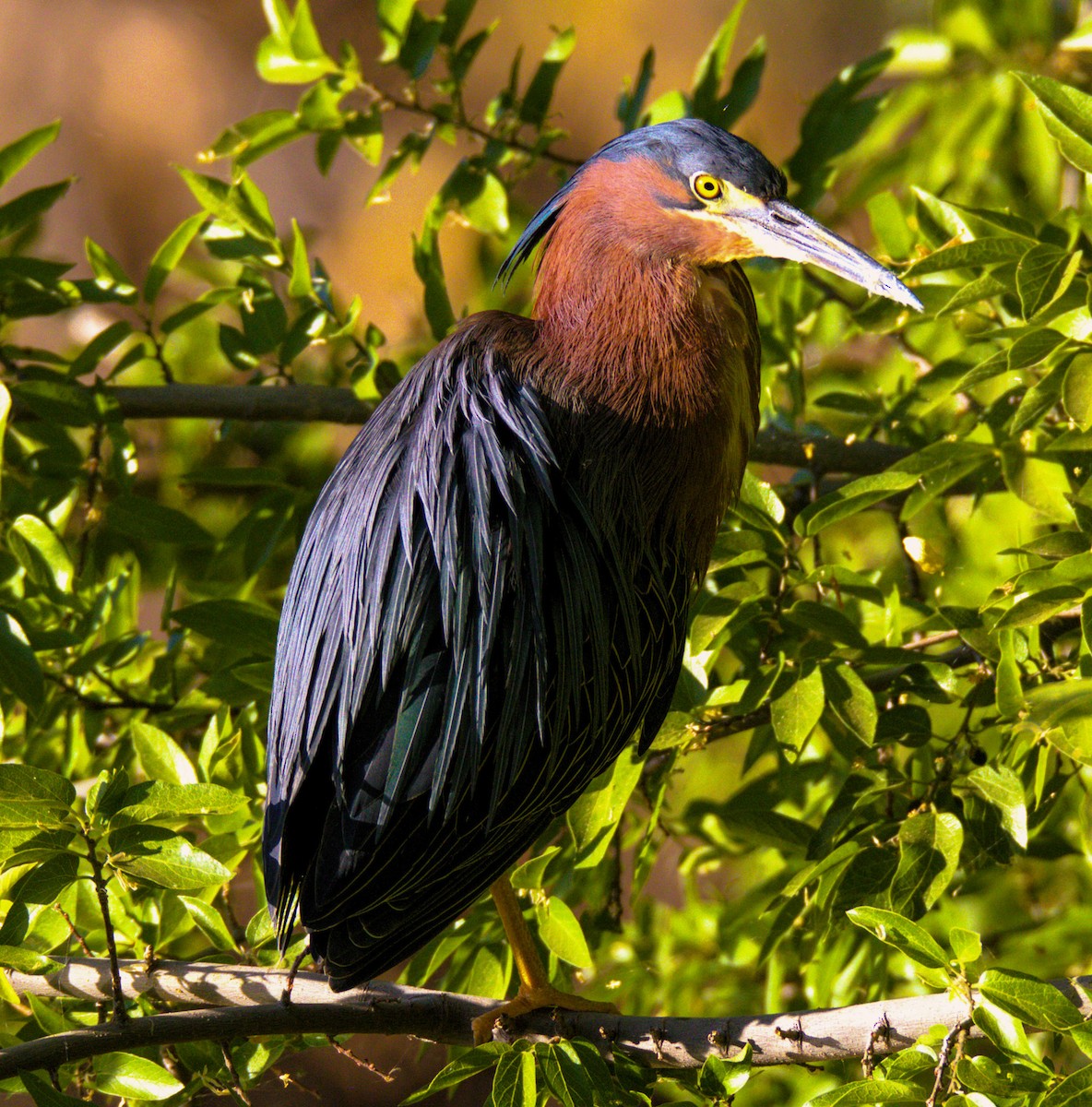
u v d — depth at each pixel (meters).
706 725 7.53
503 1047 6.07
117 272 9.63
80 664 8.45
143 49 24.22
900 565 9.90
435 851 6.54
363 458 7.34
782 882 9.03
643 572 7.32
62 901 6.82
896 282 7.30
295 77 9.78
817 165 10.14
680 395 7.49
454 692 6.53
